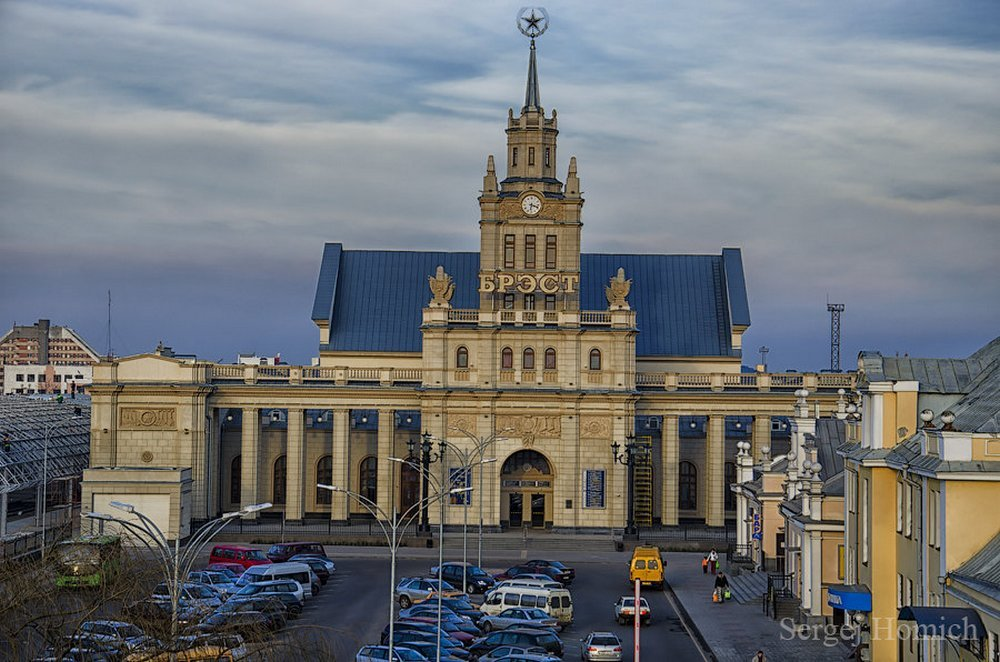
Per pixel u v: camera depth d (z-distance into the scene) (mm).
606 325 162875
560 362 162625
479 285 172250
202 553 148250
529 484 165000
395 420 175500
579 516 162125
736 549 141625
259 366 167125
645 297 180250
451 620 102000
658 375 167625
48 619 72562
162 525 152000
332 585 127250
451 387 162500
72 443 185125
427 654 87750
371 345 177750
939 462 75312
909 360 90125
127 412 164375
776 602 110688
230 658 70750
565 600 109562
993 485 73938
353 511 175875
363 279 183250
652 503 174250
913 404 86375
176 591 67875
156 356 163750
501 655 89188
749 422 180250
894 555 85750
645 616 110562
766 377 167250
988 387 85062
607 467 162500
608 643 94125
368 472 176375
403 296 181750
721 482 167625
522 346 163000
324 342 178000
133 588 77125
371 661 85562
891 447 86500
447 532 162000
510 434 162875
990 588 67750
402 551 151375
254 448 167125
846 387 166500
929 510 77500
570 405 162250
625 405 162375
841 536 104688
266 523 168375
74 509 162875
